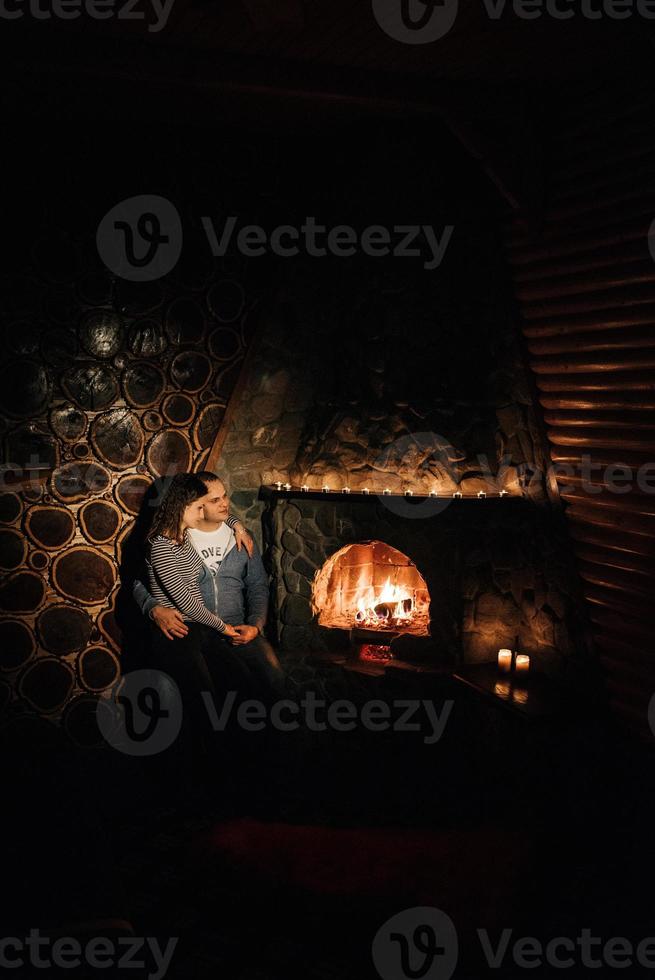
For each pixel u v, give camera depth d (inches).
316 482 170.1
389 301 155.3
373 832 142.7
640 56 112.7
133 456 166.4
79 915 90.9
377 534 162.6
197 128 154.4
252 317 167.5
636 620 144.9
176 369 164.9
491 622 162.6
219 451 174.4
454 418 154.3
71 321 155.3
